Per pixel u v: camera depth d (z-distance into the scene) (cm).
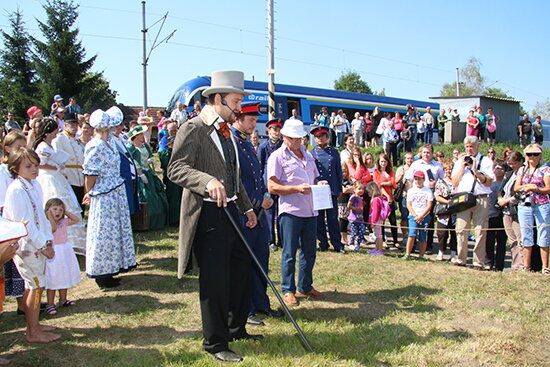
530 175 592
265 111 1778
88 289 505
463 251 637
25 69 3422
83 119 884
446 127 2073
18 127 1132
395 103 2284
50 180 513
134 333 393
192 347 366
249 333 393
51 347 365
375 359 347
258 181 425
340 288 516
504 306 457
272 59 1375
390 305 464
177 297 478
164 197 804
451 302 469
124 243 511
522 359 353
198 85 1653
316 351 357
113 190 502
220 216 342
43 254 377
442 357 355
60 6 3266
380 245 712
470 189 618
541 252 590
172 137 823
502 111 2592
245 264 372
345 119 1908
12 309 454
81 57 3198
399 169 823
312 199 449
